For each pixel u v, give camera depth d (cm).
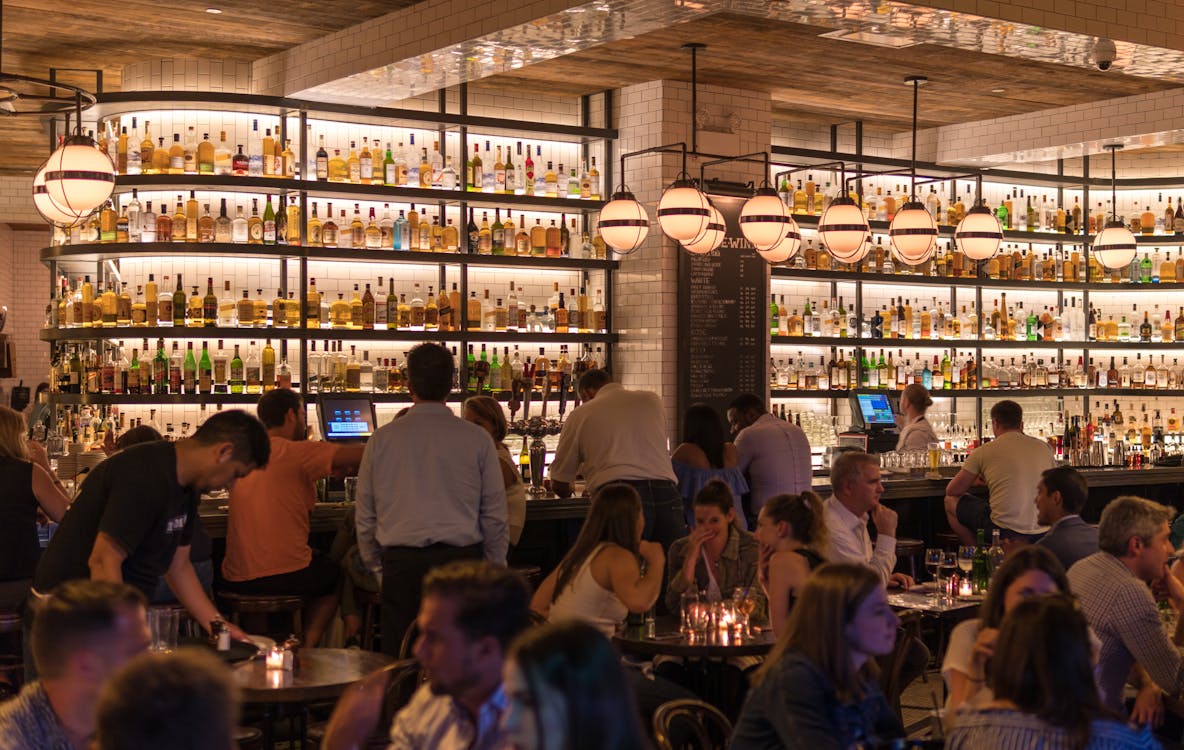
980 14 711
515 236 984
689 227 834
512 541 711
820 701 329
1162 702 457
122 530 424
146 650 275
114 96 862
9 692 602
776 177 1031
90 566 422
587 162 1022
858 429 1116
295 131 914
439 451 555
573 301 1035
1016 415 828
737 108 999
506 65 778
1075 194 1286
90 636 267
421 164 935
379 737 430
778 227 864
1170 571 527
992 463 824
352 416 849
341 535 647
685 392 988
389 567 557
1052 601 312
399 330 930
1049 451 828
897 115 1100
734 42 842
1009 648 311
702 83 983
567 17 675
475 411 712
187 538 455
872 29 741
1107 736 304
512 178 972
